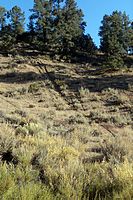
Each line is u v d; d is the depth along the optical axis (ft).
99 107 142.72
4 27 328.29
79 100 158.20
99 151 41.42
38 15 329.93
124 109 135.85
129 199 18.92
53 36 312.91
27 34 349.41
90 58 305.32
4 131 37.50
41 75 218.38
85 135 59.21
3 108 125.70
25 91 172.65
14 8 328.29
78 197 19.60
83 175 23.54
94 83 195.21
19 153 27.73
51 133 54.85
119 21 336.90
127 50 346.54
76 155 34.94
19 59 263.70
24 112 105.81
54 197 19.24
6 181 19.69
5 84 194.08
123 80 197.88
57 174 22.65
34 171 23.38
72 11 335.88
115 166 25.99
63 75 220.23
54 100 159.22
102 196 20.35
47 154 28.45
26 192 18.08
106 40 318.04
